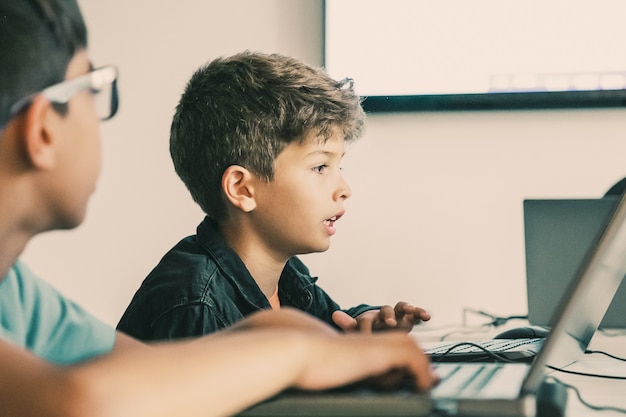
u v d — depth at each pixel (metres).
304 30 2.29
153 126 2.31
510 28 2.22
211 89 1.33
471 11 2.23
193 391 0.48
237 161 1.30
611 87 2.18
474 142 2.23
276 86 1.30
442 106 2.23
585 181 2.21
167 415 0.46
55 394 0.44
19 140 0.53
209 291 1.12
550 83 2.20
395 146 2.25
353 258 2.26
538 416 0.56
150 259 2.30
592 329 0.87
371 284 2.25
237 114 1.30
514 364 0.81
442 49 2.23
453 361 1.01
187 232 2.29
